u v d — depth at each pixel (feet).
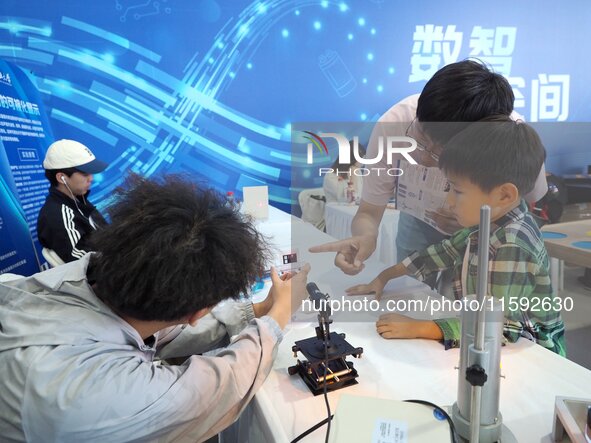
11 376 1.67
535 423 1.86
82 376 1.66
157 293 1.65
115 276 1.68
